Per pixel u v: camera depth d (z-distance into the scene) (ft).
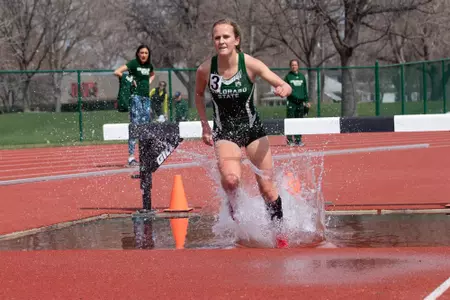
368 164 49.98
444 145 71.20
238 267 18.56
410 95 117.60
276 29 177.27
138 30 182.39
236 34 22.93
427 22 163.43
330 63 254.47
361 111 121.39
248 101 23.18
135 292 16.40
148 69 50.47
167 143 29.53
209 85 23.26
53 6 179.01
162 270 18.53
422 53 212.43
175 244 22.40
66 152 76.33
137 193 37.40
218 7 175.32
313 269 18.07
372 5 140.36
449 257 19.16
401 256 19.40
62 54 201.98
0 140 97.35
